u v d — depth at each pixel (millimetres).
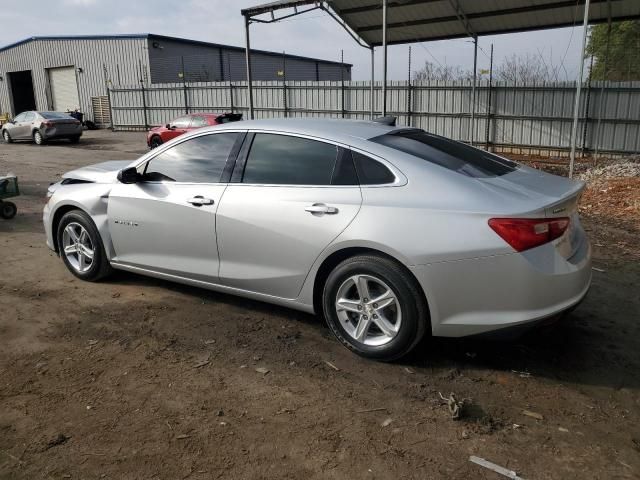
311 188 3830
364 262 3557
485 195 3365
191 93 28719
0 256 6102
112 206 4859
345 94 22922
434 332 3465
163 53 34938
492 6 15234
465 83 19688
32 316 4430
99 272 5137
